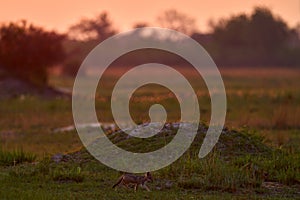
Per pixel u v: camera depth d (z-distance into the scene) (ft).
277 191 135.54
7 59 453.58
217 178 137.39
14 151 166.40
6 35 460.14
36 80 445.37
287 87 538.88
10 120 295.89
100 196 126.31
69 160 157.99
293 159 154.51
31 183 136.67
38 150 202.39
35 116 301.22
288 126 265.95
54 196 124.57
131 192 129.90
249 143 165.07
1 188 131.03
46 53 461.37
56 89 455.22
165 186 135.33
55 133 249.14
